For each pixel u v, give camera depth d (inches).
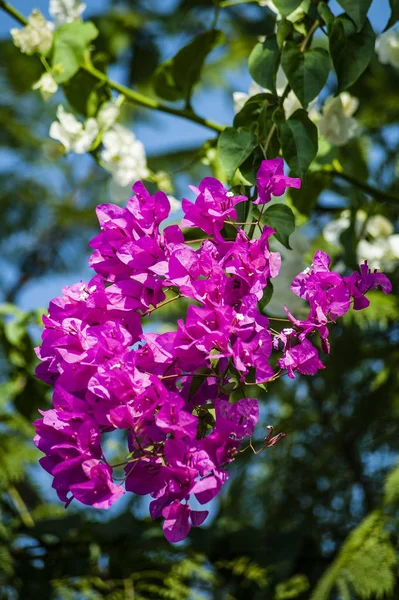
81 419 43.8
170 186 68.5
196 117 69.1
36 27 66.3
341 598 75.1
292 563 79.3
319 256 45.9
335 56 53.9
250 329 43.6
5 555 75.3
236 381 45.3
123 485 43.8
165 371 44.3
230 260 45.8
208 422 45.0
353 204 68.8
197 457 42.8
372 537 73.2
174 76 68.8
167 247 45.7
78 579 78.5
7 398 81.6
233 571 79.7
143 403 43.3
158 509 43.6
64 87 68.3
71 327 44.8
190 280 44.8
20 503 80.4
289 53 54.3
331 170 66.4
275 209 50.1
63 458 43.9
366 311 81.2
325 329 45.2
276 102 54.2
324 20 54.5
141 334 44.8
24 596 77.6
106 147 68.4
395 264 75.6
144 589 79.0
